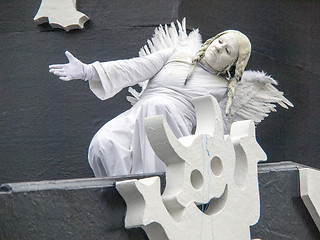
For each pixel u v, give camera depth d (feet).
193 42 37.65
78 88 42.98
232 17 44.57
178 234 27.25
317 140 46.65
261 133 45.32
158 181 27.09
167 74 35.42
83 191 26.73
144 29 43.24
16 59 43.73
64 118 42.75
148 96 35.17
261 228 32.19
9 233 24.98
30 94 43.19
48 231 25.73
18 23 44.14
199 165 28.25
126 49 43.19
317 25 47.67
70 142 42.42
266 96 37.73
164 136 27.45
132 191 26.84
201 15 43.37
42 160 42.29
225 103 36.37
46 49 43.73
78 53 43.45
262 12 45.88
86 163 42.22
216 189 28.66
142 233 27.63
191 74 35.58
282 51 46.37
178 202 27.45
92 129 42.50
